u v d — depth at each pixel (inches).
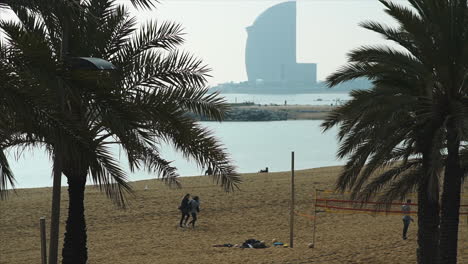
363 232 843.4
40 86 254.4
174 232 868.6
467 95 518.0
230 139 4909.0
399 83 523.8
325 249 722.2
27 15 391.5
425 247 548.7
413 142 559.5
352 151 561.0
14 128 318.7
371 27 515.5
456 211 538.6
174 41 437.7
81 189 438.6
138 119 294.2
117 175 329.7
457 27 487.2
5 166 249.6
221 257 681.6
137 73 414.0
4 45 255.4
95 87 270.4
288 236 832.9
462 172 569.0
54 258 414.9
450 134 515.8
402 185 602.9
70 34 407.8
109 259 688.4
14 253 738.2
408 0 505.4
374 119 515.5
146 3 336.2
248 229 892.0
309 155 3272.6
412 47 518.0
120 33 441.1
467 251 704.4
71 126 266.8
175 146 388.2
